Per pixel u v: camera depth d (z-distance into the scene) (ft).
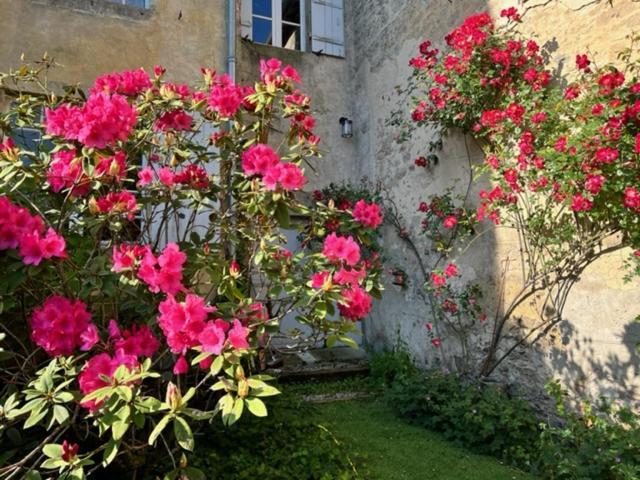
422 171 17.81
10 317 8.86
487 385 13.65
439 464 10.33
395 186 19.57
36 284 8.14
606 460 8.45
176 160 10.47
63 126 7.84
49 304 6.99
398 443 11.48
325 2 23.68
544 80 12.00
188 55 16.67
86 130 7.27
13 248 6.77
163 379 8.22
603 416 10.71
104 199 8.12
